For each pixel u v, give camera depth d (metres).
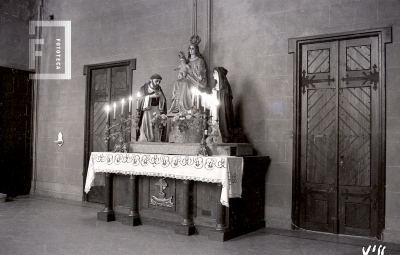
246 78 7.58
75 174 10.00
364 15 6.52
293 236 6.44
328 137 6.84
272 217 7.20
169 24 8.62
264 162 7.07
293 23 7.15
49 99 10.66
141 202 7.07
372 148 6.44
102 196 9.47
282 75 7.22
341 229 6.64
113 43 9.49
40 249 5.31
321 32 6.88
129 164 6.93
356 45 6.65
